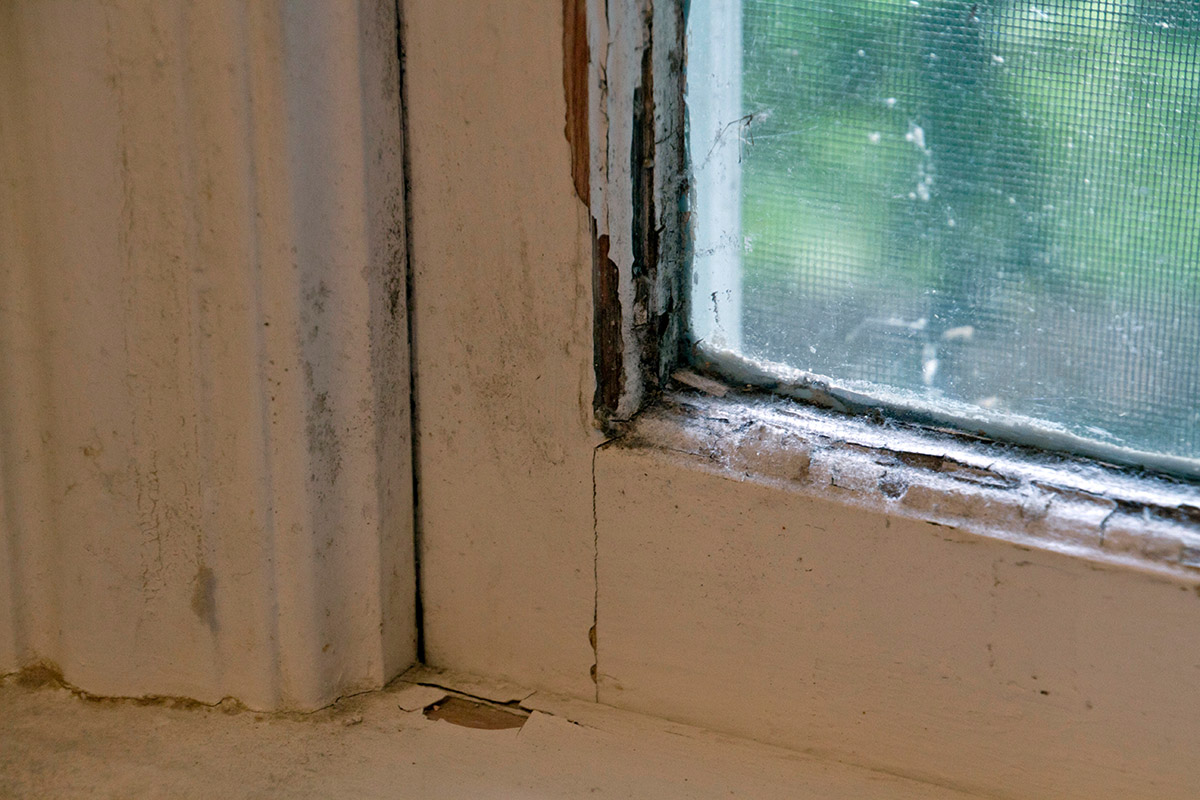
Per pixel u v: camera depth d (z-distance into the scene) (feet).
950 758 2.40
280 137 2.36
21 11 2.37
